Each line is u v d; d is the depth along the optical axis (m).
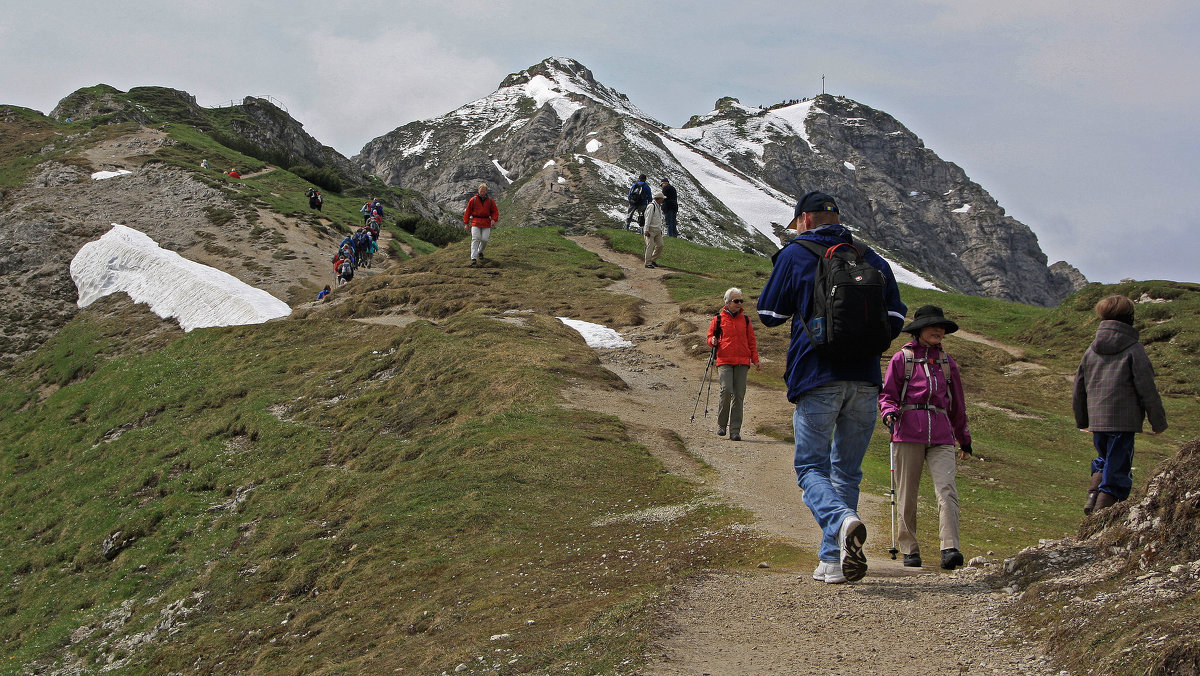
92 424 23.69
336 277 37.09
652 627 5.21
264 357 24.20
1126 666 3.68
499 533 9.79
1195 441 4.93
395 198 94.94
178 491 17.09
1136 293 23.55
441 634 7.05
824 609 5.40
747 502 9.71
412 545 10.09
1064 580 4.97
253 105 97.12
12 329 35.34
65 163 53.91
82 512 17.92
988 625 4.83
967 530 8.88
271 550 12.06
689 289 27.47
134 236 41.75
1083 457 14.79
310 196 53.00
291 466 16.41
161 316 33.44
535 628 6.31
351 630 8.23
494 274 29.12
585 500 10.71
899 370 6.76
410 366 19.47
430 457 13.62
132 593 13.52
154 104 82.44
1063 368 21.06
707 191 168.50
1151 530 4.81
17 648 13.23
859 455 5.94
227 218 46.72
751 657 4.66
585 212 132.12
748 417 15.77
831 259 5.60
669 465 12.13
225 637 9.70
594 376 17.62
